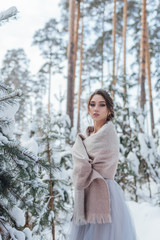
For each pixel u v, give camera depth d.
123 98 6.40
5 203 1.75
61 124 4.91
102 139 1.63
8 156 1.63
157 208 4.52
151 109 15.13
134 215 4.40
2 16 1.55
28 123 3.61
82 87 19.42
